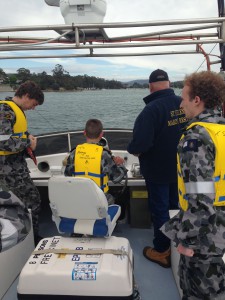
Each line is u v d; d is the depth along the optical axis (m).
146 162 2.30
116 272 1.68
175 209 2.50
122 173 2.21
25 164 2.62
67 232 1.97
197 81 1.27
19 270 2.39
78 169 2.11
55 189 1.81
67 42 2.71
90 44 2.60
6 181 2.48
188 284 1.40
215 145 1.20
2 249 0.89
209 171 1.19
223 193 1.25
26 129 2.58
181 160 1.27
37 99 2.52
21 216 0.95
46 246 1.93
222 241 1.25
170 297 2.13
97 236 2.00
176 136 2.21
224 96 1.28
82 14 2.42
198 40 2.51
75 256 1.82
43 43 2.41
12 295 2.19
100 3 2.41
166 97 2.18
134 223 3.12
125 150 3.63
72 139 3.68
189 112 1.35
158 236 2.41
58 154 3.62
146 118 2.12
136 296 1.91
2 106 2.40
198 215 1.19
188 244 1.24
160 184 2.27
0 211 0.94
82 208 1.82
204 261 1.31
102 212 1.81
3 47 2.60
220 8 2.57
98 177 2.10
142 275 2.37
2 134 2.35
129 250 1.89
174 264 2.28
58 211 1.90
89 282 1.68
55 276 1.70
